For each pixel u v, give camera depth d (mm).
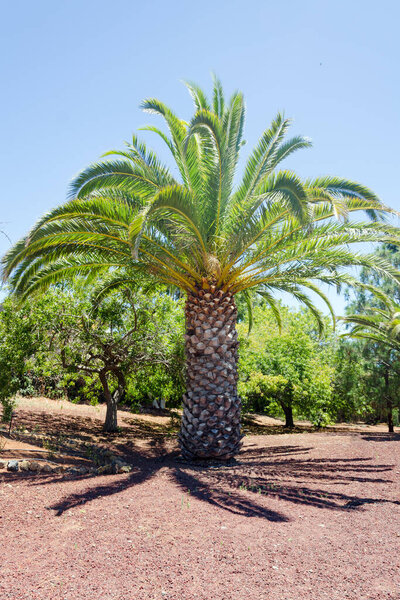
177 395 14656
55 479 5902
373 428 21812
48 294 11953
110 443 11344
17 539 3633
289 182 6566
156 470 7199
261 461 8477
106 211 7246
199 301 8898
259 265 9172
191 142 8445
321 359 19766
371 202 7613
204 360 8812
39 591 2775
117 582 2939
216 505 4887
